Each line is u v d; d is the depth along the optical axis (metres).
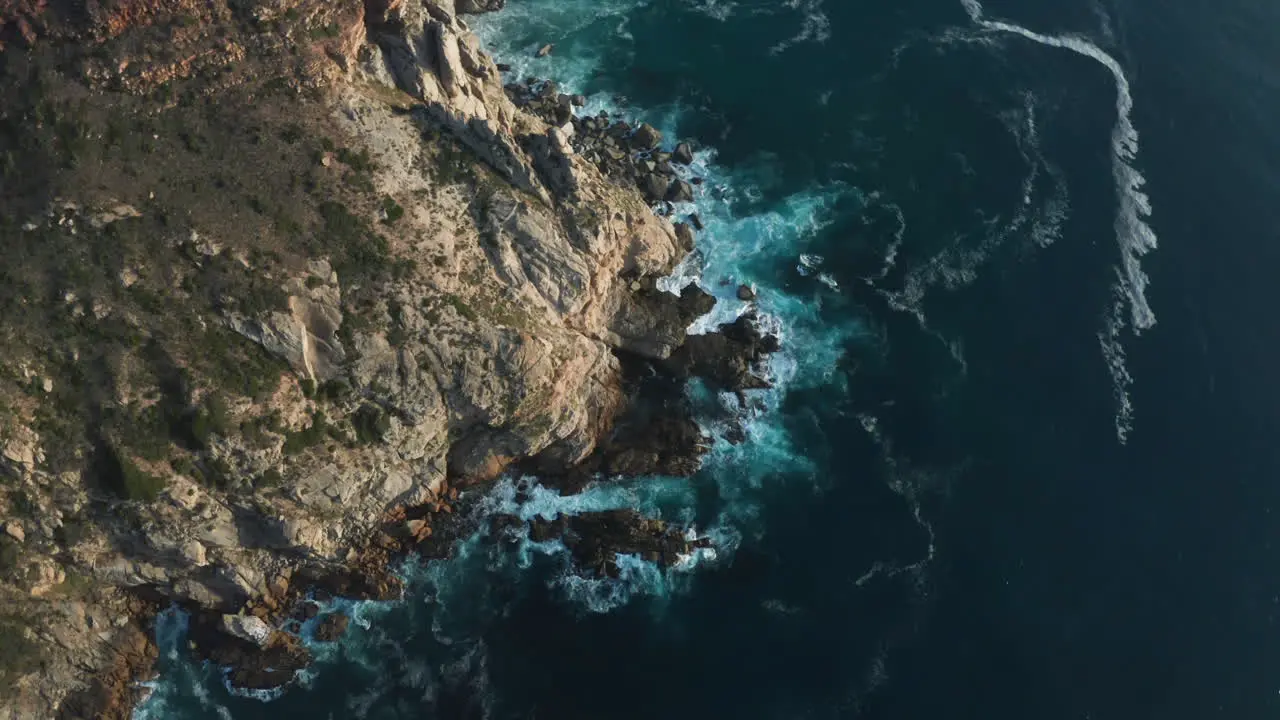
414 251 73.94
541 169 81.19
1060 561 79.19
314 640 74.44
